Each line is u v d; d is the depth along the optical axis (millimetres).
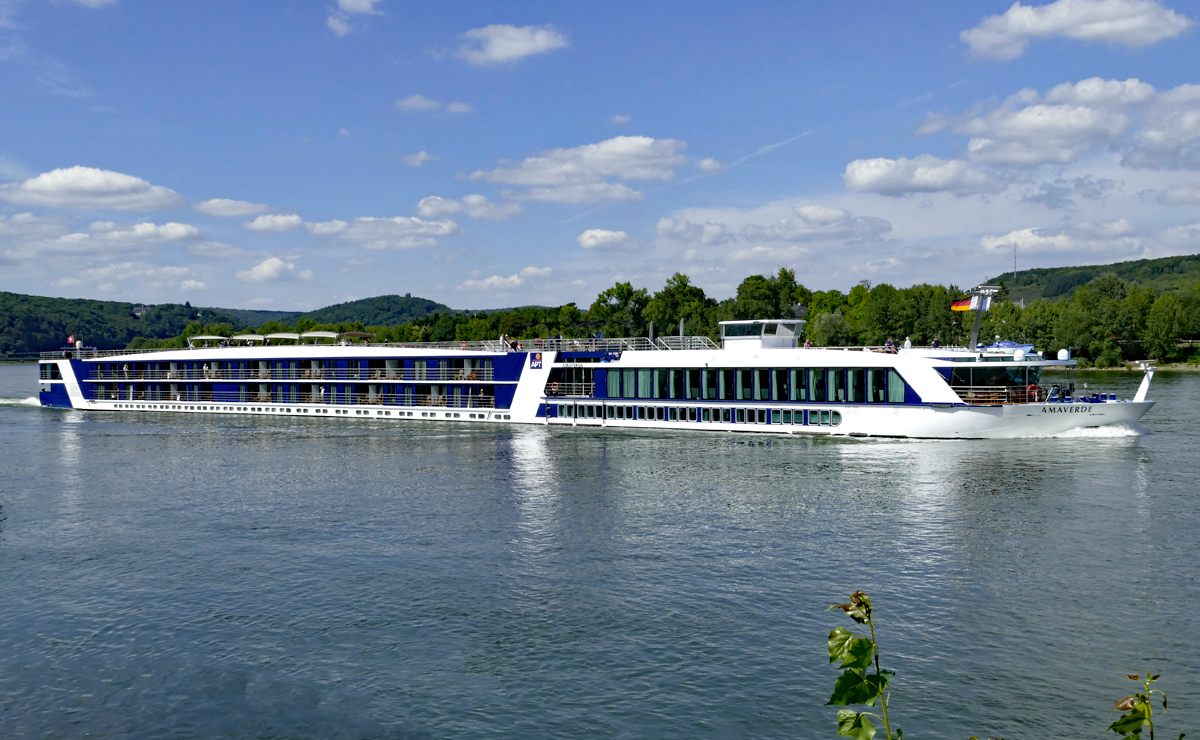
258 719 28453
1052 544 43969
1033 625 33969
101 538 48438
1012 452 68750
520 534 47438
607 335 195125
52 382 127562
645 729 27250
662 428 86625
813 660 31422
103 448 82062
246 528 49875
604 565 41844
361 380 104312
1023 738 26266
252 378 113688
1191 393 128125
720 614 35594
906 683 29562
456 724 27781
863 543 44656
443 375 100750
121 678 31391
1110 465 63125
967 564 41094
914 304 188625
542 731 27266
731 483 59344
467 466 68250
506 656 32250
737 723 27469
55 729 28125
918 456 67688
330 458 73625
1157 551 42562
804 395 79500
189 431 94562
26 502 57906
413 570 41688
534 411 94000
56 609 37781
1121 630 33438
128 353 130000
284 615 36500
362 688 30234
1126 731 11414
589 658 31938
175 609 37469
